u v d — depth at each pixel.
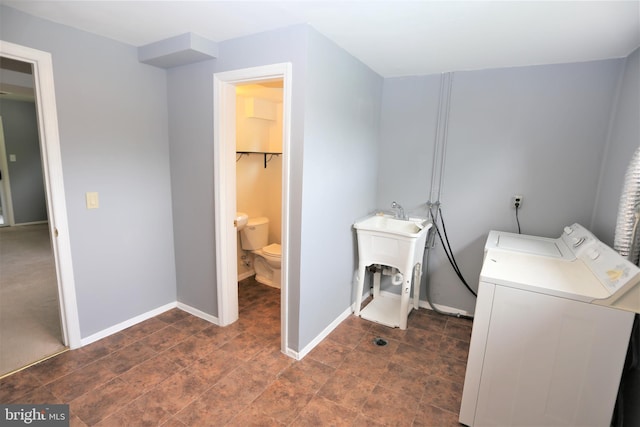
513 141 2.74
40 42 2.03
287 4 1.72
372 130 3.07
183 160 2.77
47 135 2.13
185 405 1.91
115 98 2.44
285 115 2.13
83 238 2.37
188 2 1.75
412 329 2.85
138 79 2.56
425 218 3.15
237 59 2.29
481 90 2.80
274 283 3.69
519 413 1.71
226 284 2.74
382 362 2.38
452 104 2.92
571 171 2.58
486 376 1.74
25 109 6.09
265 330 2.75
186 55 2.35
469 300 3.08
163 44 2.34
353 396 2.03
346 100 2.53
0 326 2.67
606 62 2.39
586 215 2.56
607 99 2.41
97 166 2.39
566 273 1.76
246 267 3.94
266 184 3.99
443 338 2.71
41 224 6.31
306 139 2.11
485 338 1.71
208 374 2.18
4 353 2.31
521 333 1.64
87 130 2.31
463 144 2.92
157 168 2.79
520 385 1.68
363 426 1.81
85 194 2.35
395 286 3.42
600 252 1.80
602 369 1.51
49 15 1.98
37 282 3.56
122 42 2.42
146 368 2.22
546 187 2.67
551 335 1.58
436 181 3.07
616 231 1.72
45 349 2.37
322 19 1.90
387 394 2.06
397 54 2.47
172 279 3.04
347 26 1.98
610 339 1.48
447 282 3.15
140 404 1.91
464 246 3.03
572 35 1.99
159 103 2.73
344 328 2.85
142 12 1.90
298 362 2.35
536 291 1.58
